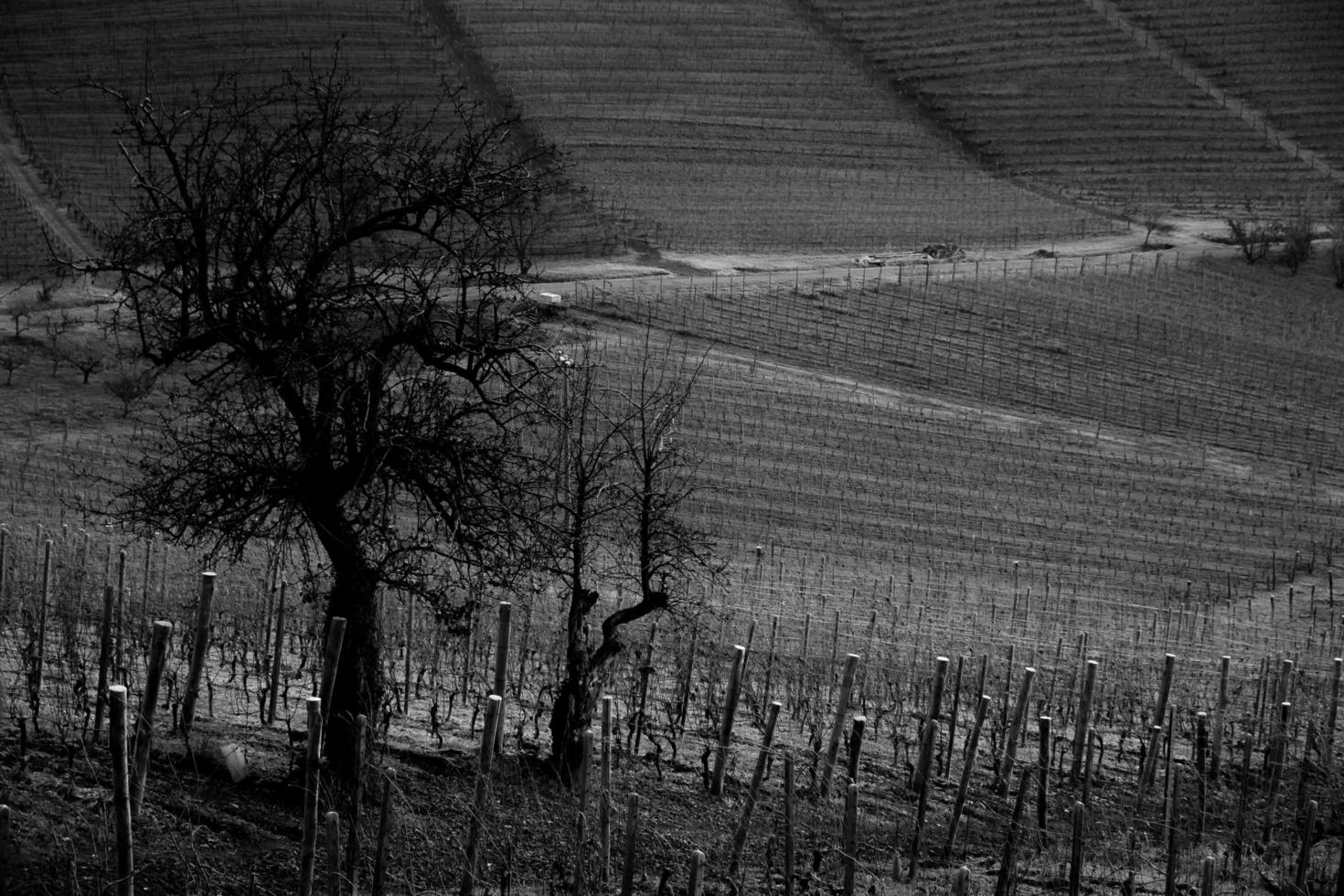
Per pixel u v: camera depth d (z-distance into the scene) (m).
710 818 66.75
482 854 57.22
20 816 51.91
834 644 101.44
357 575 62.84
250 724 70.50
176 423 138.75
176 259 60.91
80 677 67.62
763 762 60.41
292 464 62.75
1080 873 61.22
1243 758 81.19
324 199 62.94
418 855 57.12
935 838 69.69
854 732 60.97
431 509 65.69
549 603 105.94
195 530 64.44
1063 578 194.88
